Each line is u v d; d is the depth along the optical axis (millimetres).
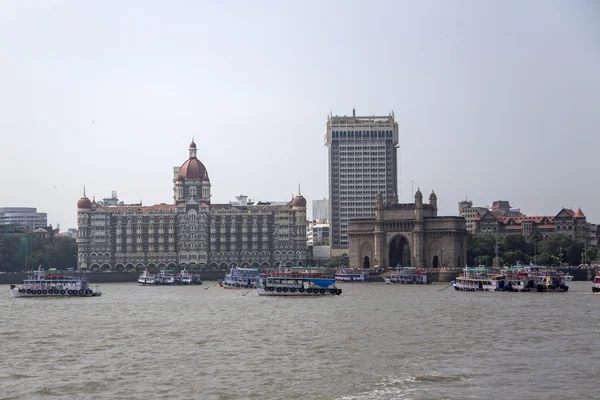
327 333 118938
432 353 98750
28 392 79375
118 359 96938
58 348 106625
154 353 101188
